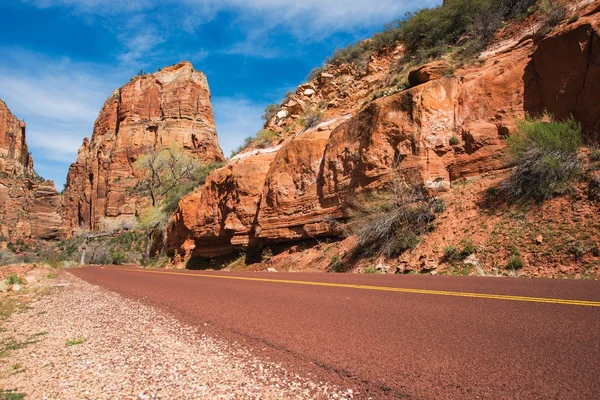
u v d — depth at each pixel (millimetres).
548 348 3705
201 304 8094
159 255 42031
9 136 179875
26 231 131375
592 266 8641
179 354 4711
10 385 3990
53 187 149500
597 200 10297
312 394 3312
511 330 4363
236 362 4254
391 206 15055
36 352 5305
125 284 14312
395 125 16594
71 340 5863
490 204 12750
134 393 3609
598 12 13586
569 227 10031
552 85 13664
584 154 11828
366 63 30500
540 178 11805
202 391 3549
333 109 28266
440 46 22281
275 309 6828
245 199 24688
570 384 2934
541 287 6852
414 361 3725
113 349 5188
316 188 20406
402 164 15781
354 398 3145
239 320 6191
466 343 4078
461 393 2988
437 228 13195
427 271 11555
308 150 21516
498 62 16281
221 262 27312
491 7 20484
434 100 16109
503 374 3232
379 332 4789
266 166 25250
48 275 21250
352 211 17406
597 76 12391
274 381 3652
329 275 12148
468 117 15500
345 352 4188
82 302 10156
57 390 3770
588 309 4957
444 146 15375
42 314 8648
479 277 9102
